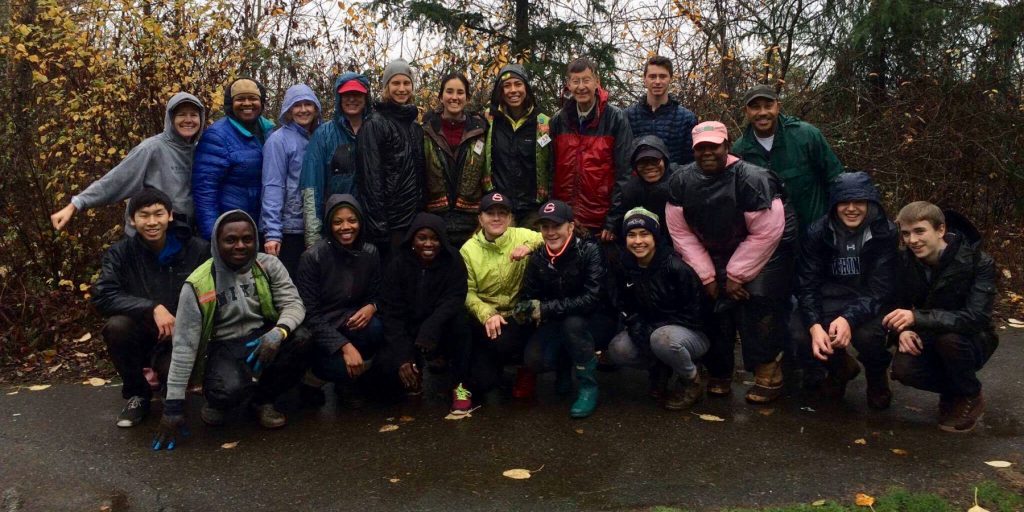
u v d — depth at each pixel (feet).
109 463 11.51
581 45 28.60
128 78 18.84
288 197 15.08
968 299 12.11
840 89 27.17
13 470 11.30
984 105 25.76
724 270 13.64
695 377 13.58
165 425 12.06
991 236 25.23
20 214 19.39
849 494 10.09
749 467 10.99
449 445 12.01
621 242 14.60
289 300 12.99
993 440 11.91
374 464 11.32
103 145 19.22
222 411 12.97
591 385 13.50
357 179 15.06
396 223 15.03
